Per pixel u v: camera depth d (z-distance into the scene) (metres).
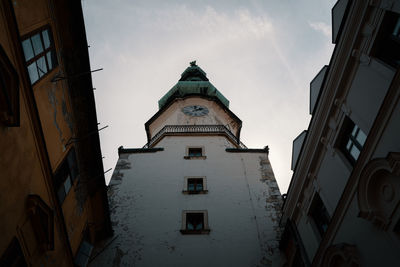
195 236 17.14
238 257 16.05
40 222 8.82
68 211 11.85
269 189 20.64
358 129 10.14
